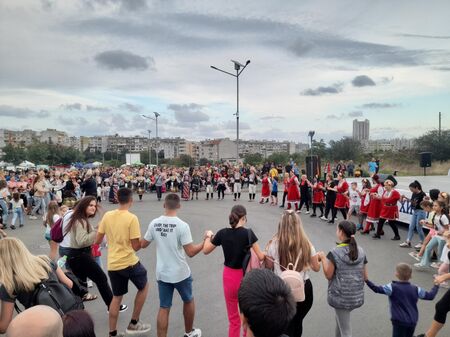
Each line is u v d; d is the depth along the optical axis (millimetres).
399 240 10930
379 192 11547
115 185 22438
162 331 4762
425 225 8500
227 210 17766
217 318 5664
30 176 21281
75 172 22844
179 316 5758
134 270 4938
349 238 4195
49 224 7242
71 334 2018
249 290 1698
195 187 22594
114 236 4883
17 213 13992
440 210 8008
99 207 5918
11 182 17953
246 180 28016
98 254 7141
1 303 3232
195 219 15227
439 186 15703
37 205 16344
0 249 3275
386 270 8039
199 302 6336
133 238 4859
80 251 5180
